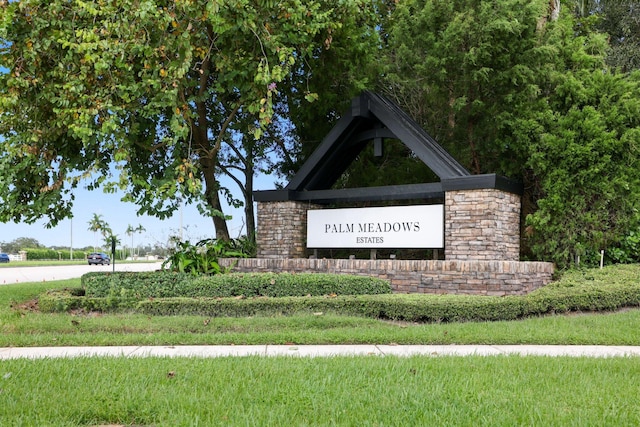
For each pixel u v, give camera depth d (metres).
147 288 12.57
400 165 20.34
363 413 4.80
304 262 15.04
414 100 19.05
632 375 6.32
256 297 11.81
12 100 13.53
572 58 16.81
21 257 75.75
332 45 17.69
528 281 13.52
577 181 15.32
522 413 4.83
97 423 4.73
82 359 7.01
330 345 8.62
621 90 15.75
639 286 12.60
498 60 15.80
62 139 15.40
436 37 16.47
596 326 9.88
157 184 14.73
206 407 4.96
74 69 13.65
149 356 7.29
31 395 5.28
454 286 13.09
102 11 13.07
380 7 20.73
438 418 4.65
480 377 6.06
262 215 17.06
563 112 16.31
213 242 15.82
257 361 6.85
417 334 8.96
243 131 19.58
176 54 14.06
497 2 15.23
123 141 14.03
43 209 14.78
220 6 13.09
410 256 18.59
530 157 15.85
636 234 17.53
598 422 4.60
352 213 15.40
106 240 25.56
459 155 18.09
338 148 16.52
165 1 13.41
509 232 14.21
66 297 12.05
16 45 13.62
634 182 14.98
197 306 11.19
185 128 13.86
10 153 14.14
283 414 4.74
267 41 13.96
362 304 11.05
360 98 15.51
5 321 10.24
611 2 25.47
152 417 4.78
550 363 6.81
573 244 15.61
